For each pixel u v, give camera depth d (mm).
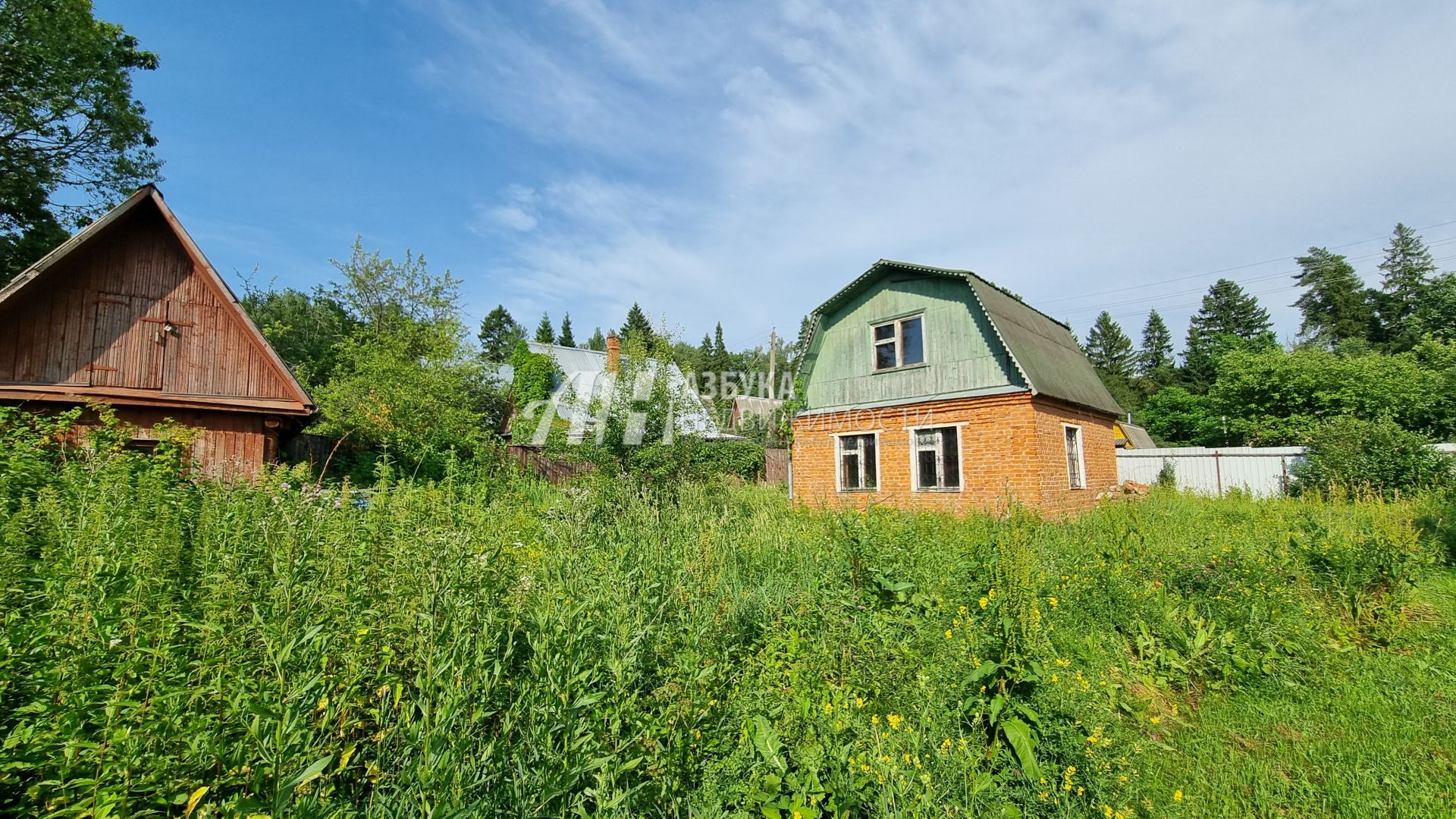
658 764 2795
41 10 16609
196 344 12352
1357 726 4430
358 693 2805
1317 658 5312
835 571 5520
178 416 12109
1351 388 20734
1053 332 15977
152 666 2529
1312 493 13859
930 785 2871
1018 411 11961
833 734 3207
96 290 11883
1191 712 4734
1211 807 3547
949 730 3408
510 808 2371
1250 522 10555
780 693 3664
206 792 2146
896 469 13859
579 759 2586
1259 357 23375
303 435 18141
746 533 8867
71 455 7980
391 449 17688
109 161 19359
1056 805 3141
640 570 4719
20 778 2125
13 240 17250
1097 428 15781
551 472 17500
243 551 3824
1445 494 11633
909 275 14039
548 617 3297
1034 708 3596
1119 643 5574
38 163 17500
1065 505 12812
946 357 13258
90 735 2203
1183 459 18438
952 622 4801
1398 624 5871
